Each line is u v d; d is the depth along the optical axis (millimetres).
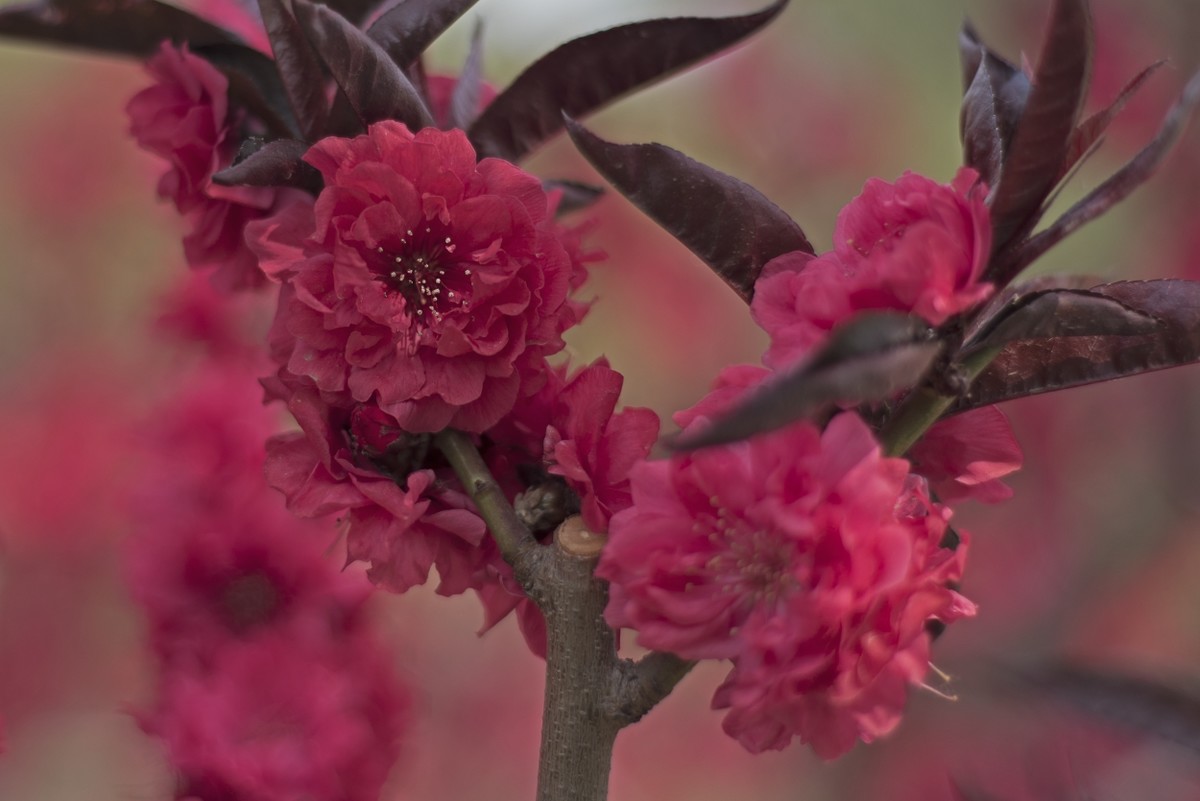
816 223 1948
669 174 620
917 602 602
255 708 703
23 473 1406
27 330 1649
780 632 594
